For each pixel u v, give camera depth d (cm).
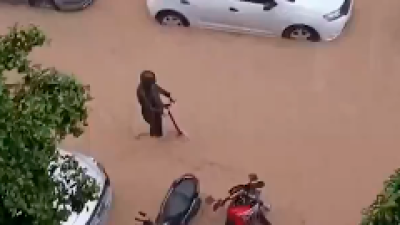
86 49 1335
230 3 1280
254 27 1312
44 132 636
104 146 1205
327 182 1148
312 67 1283
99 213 1046
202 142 1200
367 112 1222
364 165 1163
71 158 798
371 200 1126
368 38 1313
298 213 1118
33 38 711
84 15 1383
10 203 627
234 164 1173
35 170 648
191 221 1116
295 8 1267
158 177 1168
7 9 1392
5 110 613
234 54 1309
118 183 1163
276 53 1305
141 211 1131
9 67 687
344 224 1105
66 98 680
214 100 1250
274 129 1210
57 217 703
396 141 1187
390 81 1259
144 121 1220
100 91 1274
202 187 1149
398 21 1331
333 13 1265
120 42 1340
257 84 1267
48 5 1383
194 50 1320
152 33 1348
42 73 695
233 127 1215
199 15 1313
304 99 1244
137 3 1389
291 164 1170
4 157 610
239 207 1066
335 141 1191
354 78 1266
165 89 1266
